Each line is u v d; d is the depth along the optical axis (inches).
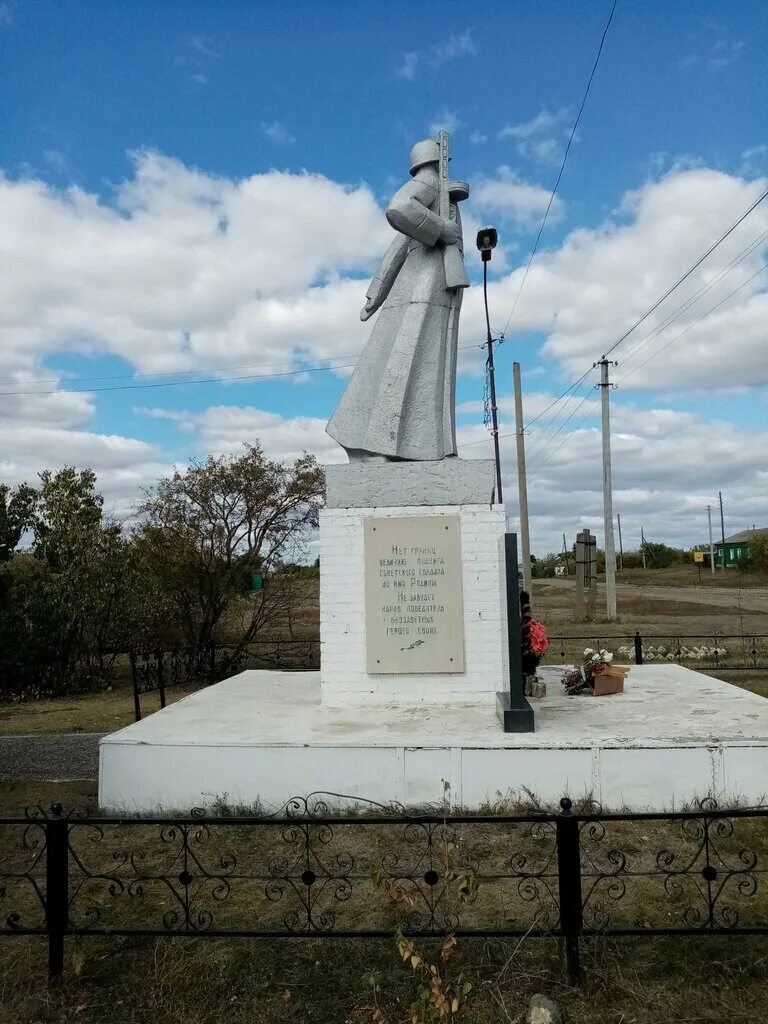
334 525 307.1
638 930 141.9
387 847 210.7
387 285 330.3
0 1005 140.0
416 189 315.9
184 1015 136.6
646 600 1366.9
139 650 629.6
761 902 173.3
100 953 158.1
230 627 706.8
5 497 604.7
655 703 300.4
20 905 184.2
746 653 640.4
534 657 326.3
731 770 230.7
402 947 124.3
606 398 1062.4
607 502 1061.1
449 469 306.8
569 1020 132.1
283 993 142.8
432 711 290.0
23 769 317.7
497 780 234.4
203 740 244.7
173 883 192.5
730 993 137.9
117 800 243.8
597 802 231.5
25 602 586.9
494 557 300.7
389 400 317.7
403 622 301.0
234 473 656.4
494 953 152.5
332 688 302.4
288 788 238.8
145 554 642.8
